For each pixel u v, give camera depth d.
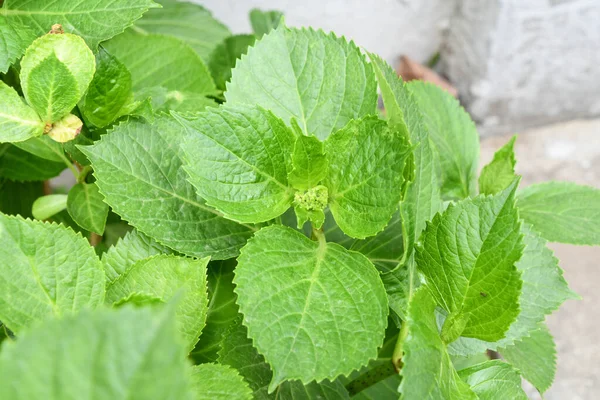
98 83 0.75
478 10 1.71
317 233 0.72
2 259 0.65
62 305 0.66
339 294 0.68
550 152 1.94
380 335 0.67
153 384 0.48
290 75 0.75
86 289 0.66
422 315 0.67
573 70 1.83
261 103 0.75
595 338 1.60
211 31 1.07
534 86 1.85
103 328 0.49
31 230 0.66
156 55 0.90
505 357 0.81
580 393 1.51
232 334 0.72
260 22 1.05
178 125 0.74
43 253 0.66
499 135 1.97
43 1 0.77
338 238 0.77
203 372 0.67
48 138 0.79
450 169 0.87
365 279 0.69
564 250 1.74
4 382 0.50
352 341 0.67
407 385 0.64
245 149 0.71
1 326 0.70
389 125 0.73
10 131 0.72
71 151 0.76
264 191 0.71
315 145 0.70
